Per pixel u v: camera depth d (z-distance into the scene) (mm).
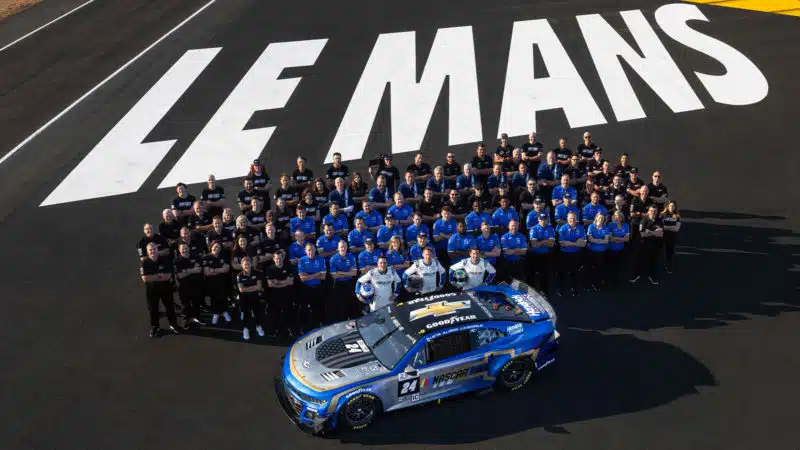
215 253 14203
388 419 12039
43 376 13094
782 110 23609
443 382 12172
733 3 31547
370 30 28984
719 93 24562
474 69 25703
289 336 14352
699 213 18469
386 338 12391
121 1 34406
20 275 16047
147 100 24172
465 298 13242
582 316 14812
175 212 16141
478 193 16594
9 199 19172
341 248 14391
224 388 12797
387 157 18047
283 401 12227
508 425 11836
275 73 25688
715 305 15047
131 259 16734
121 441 11562
